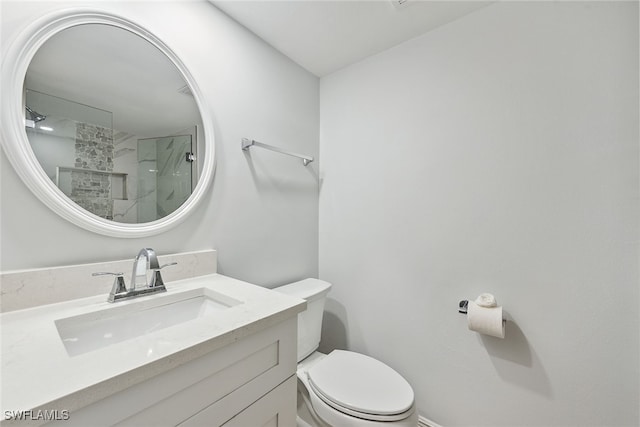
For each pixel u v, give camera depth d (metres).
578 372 1.00
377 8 1.20
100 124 0.86
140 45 0.95
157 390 0.51
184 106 1.07
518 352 1.11
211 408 0.60
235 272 1.27
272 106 1.47
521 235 1.11
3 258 0.69
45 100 0.75
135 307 0.80
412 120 1.41
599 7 0.96
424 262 1.37
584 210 0.99
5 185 0.69
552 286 1.04
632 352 0.91
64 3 0.79
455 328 1.27
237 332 0.63
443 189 1.30
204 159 1.12
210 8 1.17
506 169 1.14
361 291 1.61
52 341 0.56
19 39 0.71
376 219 1.54
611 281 0.94
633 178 0.91
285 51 1.53
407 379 1.42
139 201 0.94
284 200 1.55
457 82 1.26
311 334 1.38
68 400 0.39
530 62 1.09
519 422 1.11
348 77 1.68
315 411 1.06
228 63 1.24
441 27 1.31
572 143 1.01
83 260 0.82
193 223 1.10
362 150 1.61
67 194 0.79
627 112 0.92
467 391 1.23
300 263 1.66
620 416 0.93
